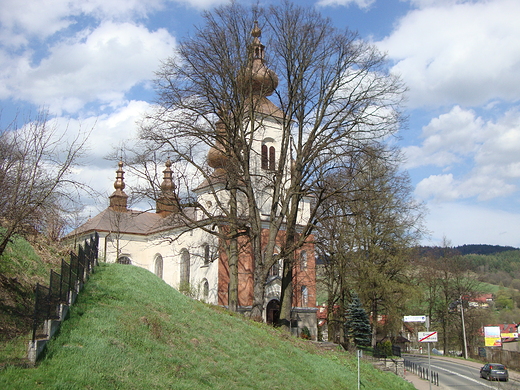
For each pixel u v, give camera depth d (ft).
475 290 227.61
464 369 162.91
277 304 138.92
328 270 147.33
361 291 134.00
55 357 42.09
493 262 536.42
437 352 276.00
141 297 67.77
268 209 139.74
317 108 104.88
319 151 102.83
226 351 60.75
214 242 136.26
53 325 46.34
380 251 132.98
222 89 100.07
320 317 235.61
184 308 71.67
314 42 102.78
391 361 116.57
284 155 107.96
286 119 110.32
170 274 157.99
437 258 228.02
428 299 228.22
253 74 110.22
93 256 81.10
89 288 65.41
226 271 132.26
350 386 69.36
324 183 103.81
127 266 89.51
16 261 67.15
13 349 42.70
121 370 43.42
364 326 137.18
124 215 175.83
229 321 75.72
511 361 180.34
